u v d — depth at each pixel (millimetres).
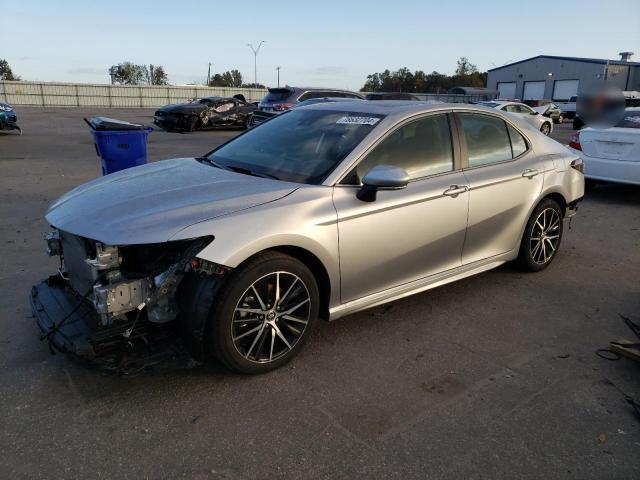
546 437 2645
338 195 3270
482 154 4242
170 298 2840
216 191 3162
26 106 46625
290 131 4004
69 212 3105
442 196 3781
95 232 2787
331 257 3217
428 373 3217
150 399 2885
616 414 2846
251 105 22734
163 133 20703
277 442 2568
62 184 8922
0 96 46188
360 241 3342
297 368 3238
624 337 3736
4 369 3125
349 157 3418
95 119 7215
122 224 2785
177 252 2877
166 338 3006
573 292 4539
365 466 2422
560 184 4812
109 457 2443
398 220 3521
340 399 2926
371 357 3389
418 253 3732
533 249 4836
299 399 2918
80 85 49562
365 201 3322
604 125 8188
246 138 4223
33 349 3361
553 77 59312
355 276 3398
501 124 4492
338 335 3676
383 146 3578
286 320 3160
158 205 2977
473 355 3443
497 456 2504
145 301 2779
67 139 16656
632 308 4230
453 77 99688
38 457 2432
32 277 4578
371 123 3686
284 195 3139
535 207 4664
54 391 2936
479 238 4191
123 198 3129
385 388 3043
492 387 3080
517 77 63594
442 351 3488
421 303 4254
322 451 2512
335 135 3699
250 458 2459
